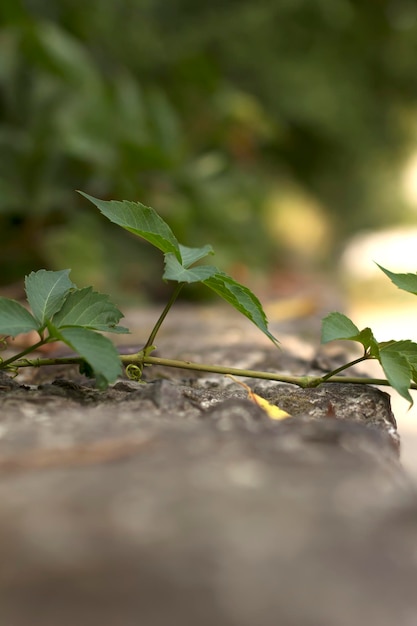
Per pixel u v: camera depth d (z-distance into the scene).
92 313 0.51
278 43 3.11
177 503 0.36
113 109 1.66
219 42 3.01
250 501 0.36
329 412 0.53
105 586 0.30
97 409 0.49
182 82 2.30
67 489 0.37
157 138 1.81
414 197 3.76
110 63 2.32
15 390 0.53
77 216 1.56
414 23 3.40
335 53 3.27
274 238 2.47
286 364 0.79
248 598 0.30
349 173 3.50
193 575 0.31
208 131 2.22
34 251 1.59
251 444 0.42
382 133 3.49
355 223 3.49
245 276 1.89
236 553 0.33
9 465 0.39
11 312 0.50
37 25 1.68
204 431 0.44
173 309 1.42
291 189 3.24
